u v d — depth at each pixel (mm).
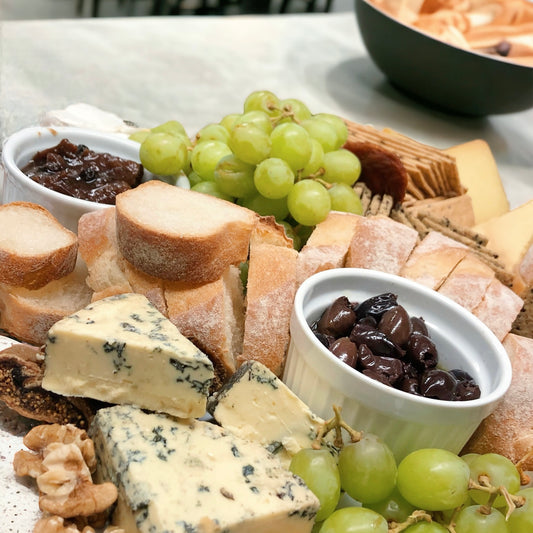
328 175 1169
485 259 1180
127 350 760
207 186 1130
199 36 2121
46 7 3428
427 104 2053
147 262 887
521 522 784
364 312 942
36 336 931
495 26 2037
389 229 1048
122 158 1205
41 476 694
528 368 931
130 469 701
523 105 1909
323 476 755
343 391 832
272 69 2033
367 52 2078
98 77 1745
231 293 960
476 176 1574
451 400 843
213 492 704
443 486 742
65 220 1026
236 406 832
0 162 1170
